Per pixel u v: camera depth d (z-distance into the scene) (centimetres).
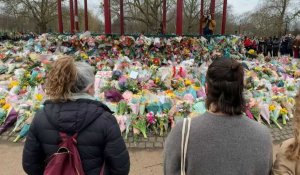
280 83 908
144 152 489
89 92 207
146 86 777
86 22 1833
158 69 923
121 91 736
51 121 192
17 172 424
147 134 553
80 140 192
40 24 4031
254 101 643
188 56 1155
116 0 3431
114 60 1045
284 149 165
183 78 852
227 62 161
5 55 1195
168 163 166
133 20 3672
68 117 190
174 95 704
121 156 202
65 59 200
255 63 1173
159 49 1158
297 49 1958
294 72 1150
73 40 1216
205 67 970
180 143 162
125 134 548
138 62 1041
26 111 600
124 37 1149
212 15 1527
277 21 4025
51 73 199
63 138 191
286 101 699
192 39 1198
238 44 1376
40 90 704
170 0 3597
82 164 195
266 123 629
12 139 532
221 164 155
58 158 190
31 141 203
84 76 200
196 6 3947
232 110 157
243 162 154
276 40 2225
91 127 192
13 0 3941
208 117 161
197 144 158
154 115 584
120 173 205
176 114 586
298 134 159
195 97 705
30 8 3950
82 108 193
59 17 1647
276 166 164
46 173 190
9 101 657
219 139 156
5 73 1051
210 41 1283
